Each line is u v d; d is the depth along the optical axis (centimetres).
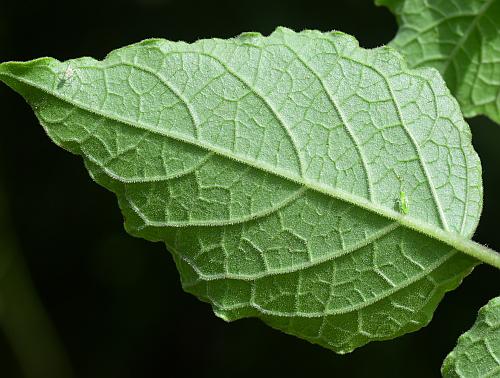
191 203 20
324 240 20
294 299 21
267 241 20
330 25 42
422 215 20
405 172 20
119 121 20
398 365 42
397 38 23
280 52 20
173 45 20
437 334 42
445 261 20
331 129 20
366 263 20
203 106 20
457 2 23
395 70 20
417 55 23
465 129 20
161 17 45
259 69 20
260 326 46
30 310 46
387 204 20
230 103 20
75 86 19
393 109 20
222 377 46
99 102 20
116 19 46
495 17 23
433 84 20
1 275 45
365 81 20
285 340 45
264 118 20
